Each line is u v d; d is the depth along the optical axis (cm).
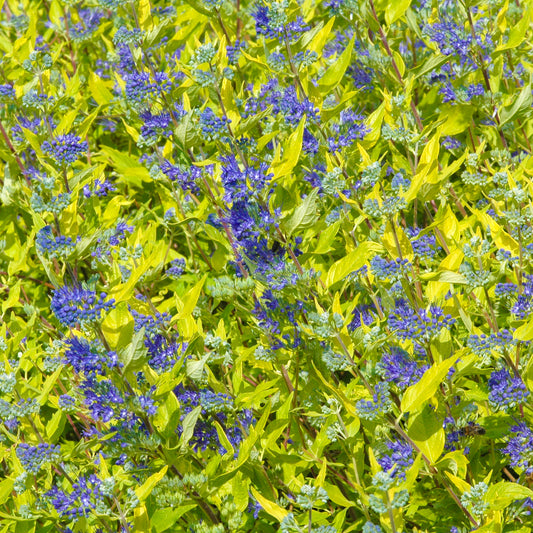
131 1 160
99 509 138
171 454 141
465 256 144
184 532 148
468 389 153
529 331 141
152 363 145
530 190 149
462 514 144
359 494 141
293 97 152
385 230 142
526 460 144
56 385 159
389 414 143
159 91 153
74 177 149
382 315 147
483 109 158
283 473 146
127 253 152
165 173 153
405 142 153
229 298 151
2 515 144
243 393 148
